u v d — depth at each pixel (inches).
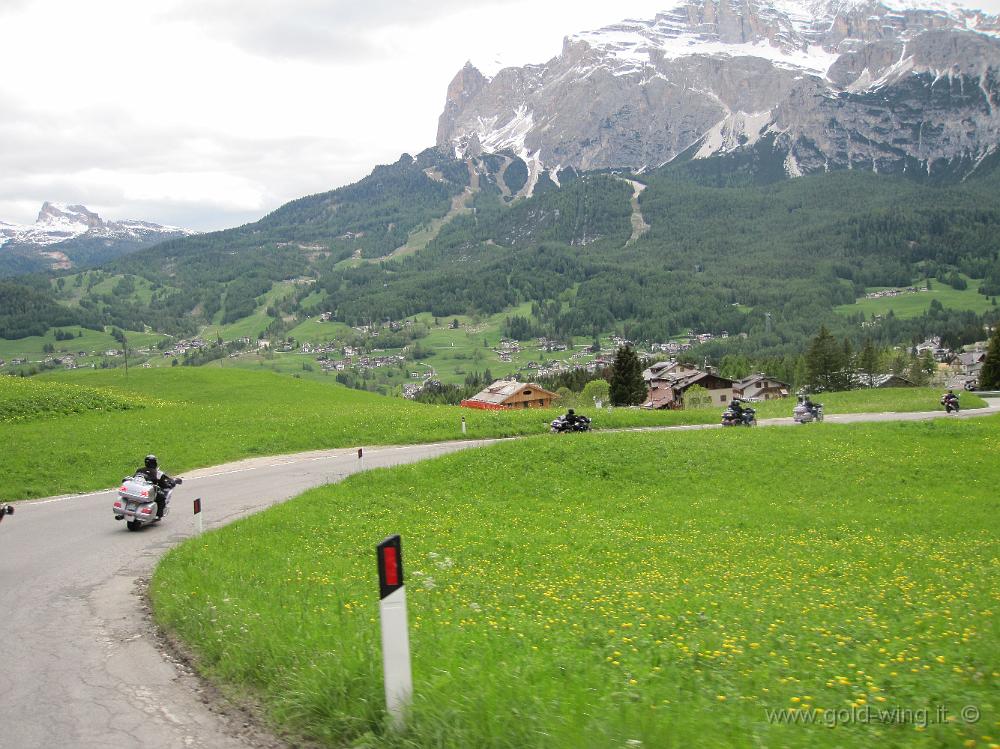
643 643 391.2
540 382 7726.4
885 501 1170.0
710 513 1056.2
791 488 1246.3
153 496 879.7
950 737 253.1
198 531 823.1
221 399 2856.8
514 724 257.8
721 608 513.7
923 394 2994.6
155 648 414.6
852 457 1421.0
